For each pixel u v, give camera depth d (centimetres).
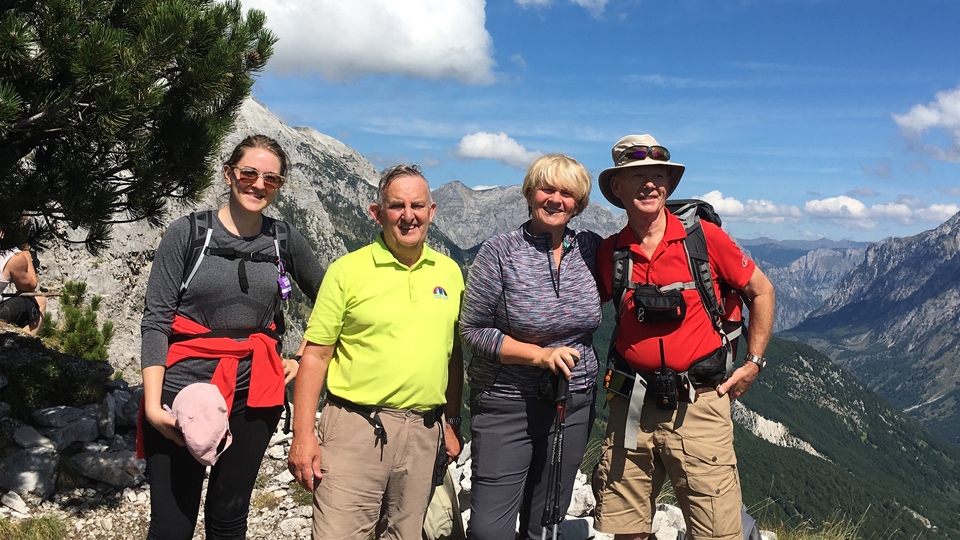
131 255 1433
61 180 574
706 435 393
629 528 417
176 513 340
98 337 958
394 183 349
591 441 795
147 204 670
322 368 358
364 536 359
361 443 353
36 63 516
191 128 635
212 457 323
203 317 356
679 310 383
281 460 689
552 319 371
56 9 521
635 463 414
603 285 417
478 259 382
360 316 353
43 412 629
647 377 398
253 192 360
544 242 382
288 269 393
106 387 753
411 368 353
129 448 661
